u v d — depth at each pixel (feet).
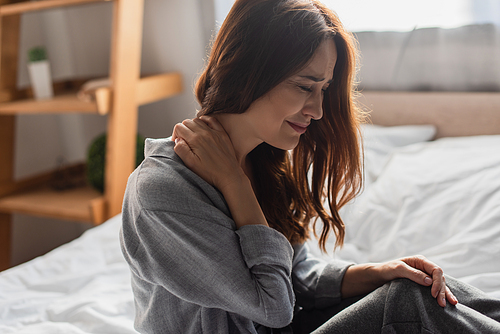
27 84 8.06
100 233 4.98
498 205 3.68
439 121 5.85
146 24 7.56
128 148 6.36
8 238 7.51
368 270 2.94
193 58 7.32
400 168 4.66
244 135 2.53
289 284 2.42
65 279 4.01
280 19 2.25
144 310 2.64
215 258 2.23
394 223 4.15
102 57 8.13
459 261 3.39
